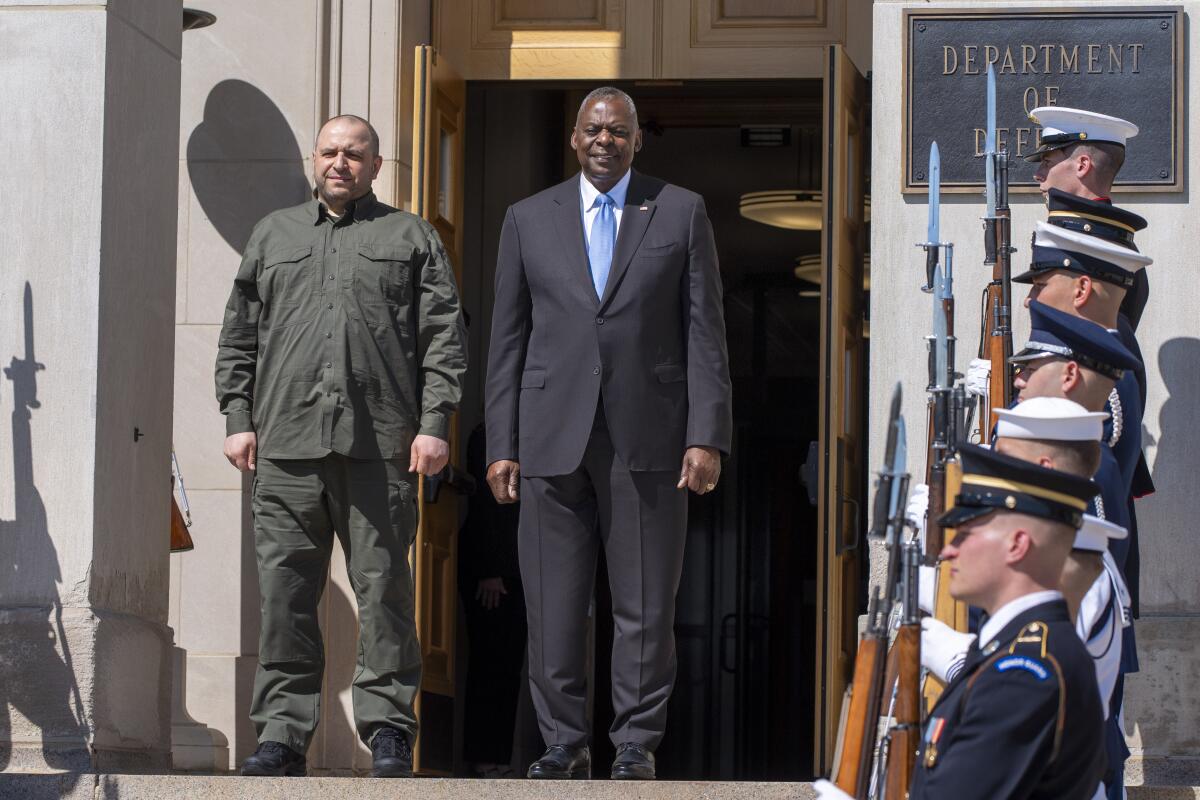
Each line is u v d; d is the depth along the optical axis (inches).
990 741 169.3
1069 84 338.0
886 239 338.6
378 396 318.3
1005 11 339.9
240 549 394.3
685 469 305.7
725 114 493.7
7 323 323.6
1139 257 251.4
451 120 413.1
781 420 602.2
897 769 183.6
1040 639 172.7
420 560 380.8
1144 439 330.0
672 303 310.8
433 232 328.2
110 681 316.2
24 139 327.6
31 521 318.7
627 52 424.2
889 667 201.5
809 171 582.2
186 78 404.8
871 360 336.5
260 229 328.2
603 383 306.5
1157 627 323.3
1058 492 178.5
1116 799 248.4
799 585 593.6
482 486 434.9
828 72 373.7
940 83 339.9
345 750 381.4
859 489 387.2
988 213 256.7
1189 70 336.8
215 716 389.7
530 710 443.8
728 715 588.1
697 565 596.1
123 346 330.3
